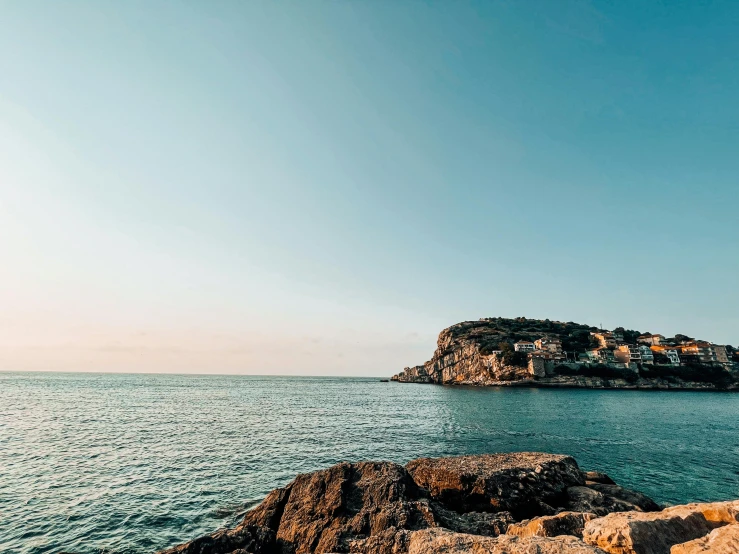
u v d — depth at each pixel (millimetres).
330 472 18312
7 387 111812
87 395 88062
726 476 29047
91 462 29516
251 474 27625
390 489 16875
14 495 22453
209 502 22344
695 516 10914
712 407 82312
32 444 35031
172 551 13797
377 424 51875
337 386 176375
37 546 16984
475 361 180250
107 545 17219
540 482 19328
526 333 199125
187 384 164750
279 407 71562
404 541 13195
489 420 57094
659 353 161625
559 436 44062
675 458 34344
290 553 15031
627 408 77375
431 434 44438
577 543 9477
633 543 9414
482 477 18875
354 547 13664
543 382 147125
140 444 35969
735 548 7926
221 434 41719
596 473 23203
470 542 10430
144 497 22781
